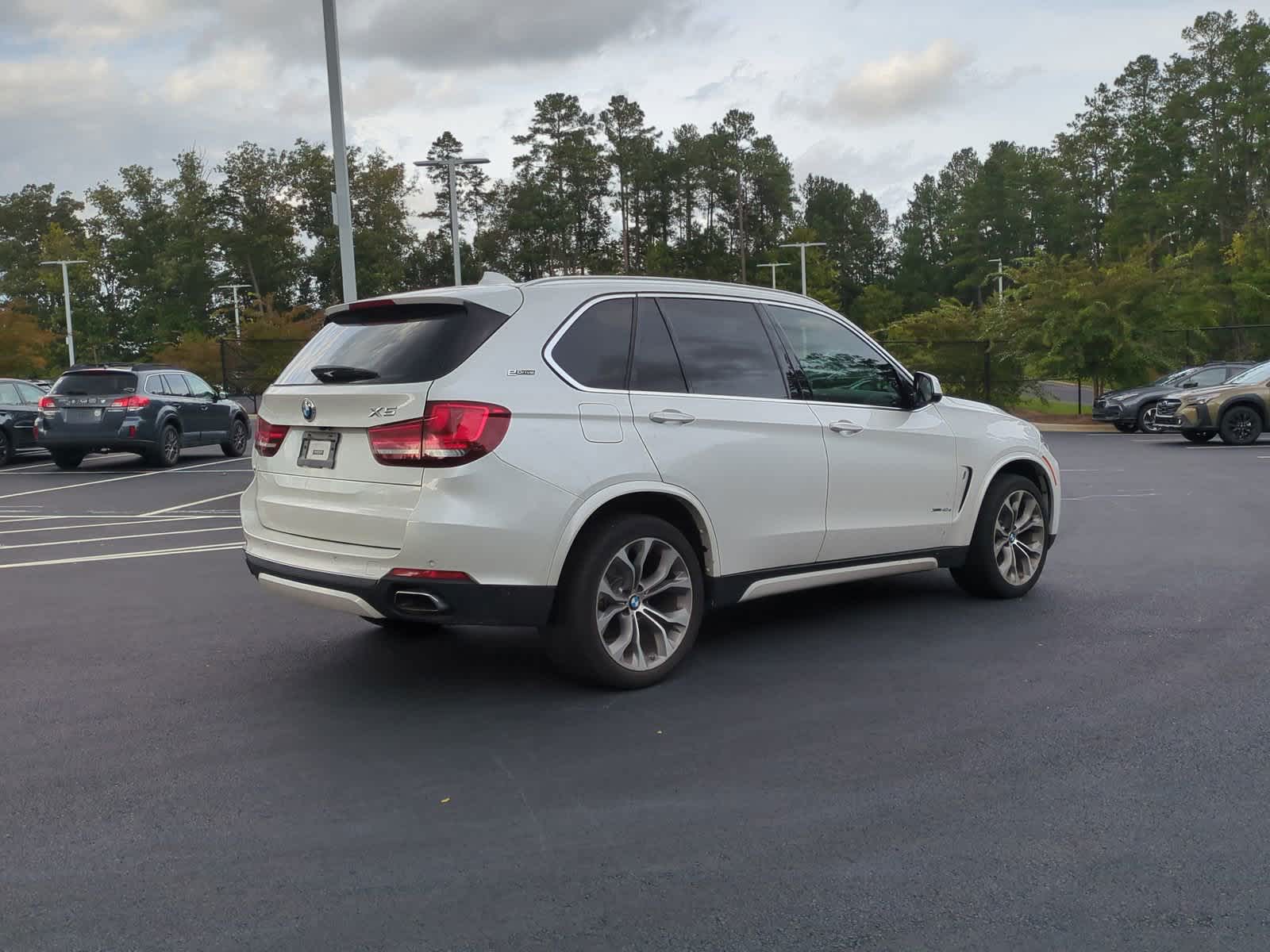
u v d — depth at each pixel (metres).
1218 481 13.98
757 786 3.92
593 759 4.21
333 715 4.83
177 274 91.19
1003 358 30.91
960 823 3.57
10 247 104.06
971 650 5.73
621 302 5.19
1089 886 3.13
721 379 5.43
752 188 98.25
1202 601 6.80
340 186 15.90
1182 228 82.25
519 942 2.88
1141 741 4.32
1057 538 9.41
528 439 4.66
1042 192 111.38
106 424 17.72
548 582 4.71
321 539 4.95
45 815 3.77
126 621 6.76
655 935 2.90
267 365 40.78
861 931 2.90
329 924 2.99
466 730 4.59
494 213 99.12
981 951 2.80
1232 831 3.48
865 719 4.64
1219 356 41.94
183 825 3.67
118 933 2.96
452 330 4.76
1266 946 2.80
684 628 5.23
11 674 5.58
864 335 6.23
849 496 5.89
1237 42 77.19
